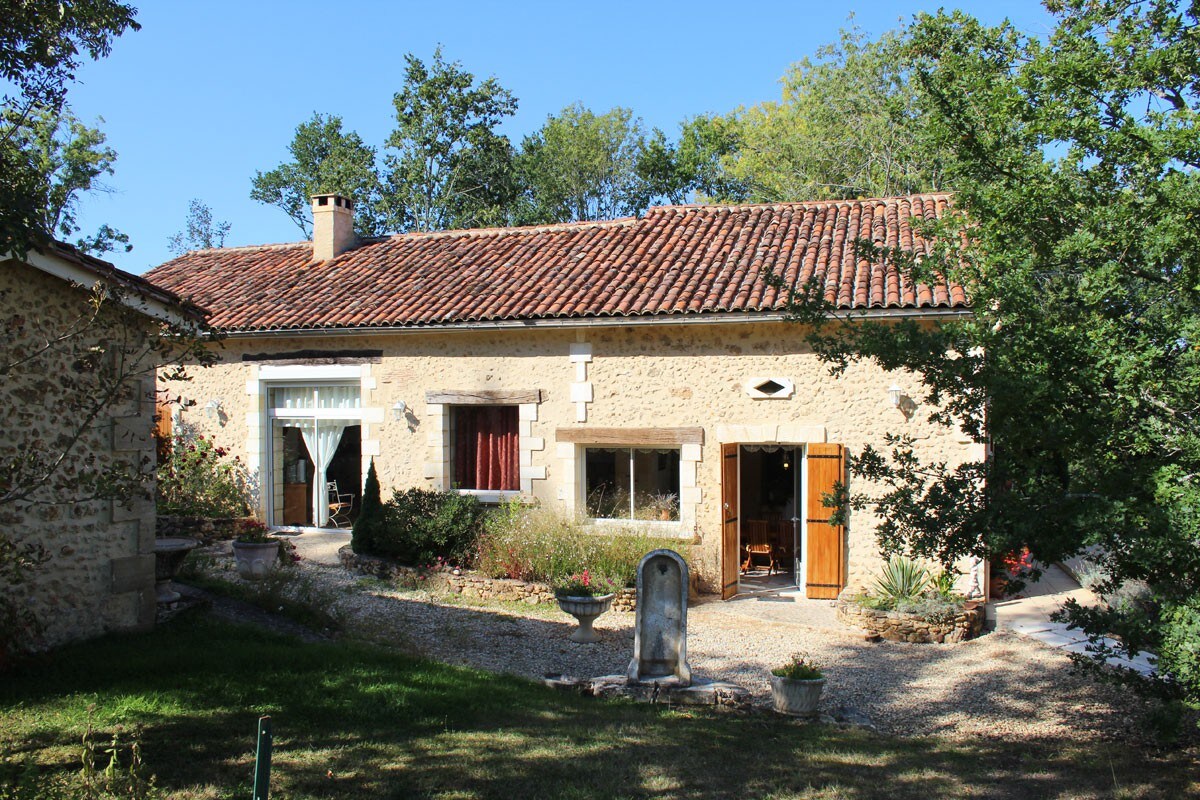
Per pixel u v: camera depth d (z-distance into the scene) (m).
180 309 7.64
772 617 10.96
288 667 7.26
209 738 5.72
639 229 14.98
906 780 5.88
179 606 8.62
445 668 7.93
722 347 11.88
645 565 8.10
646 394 12.20
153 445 8.23
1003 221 6.23
